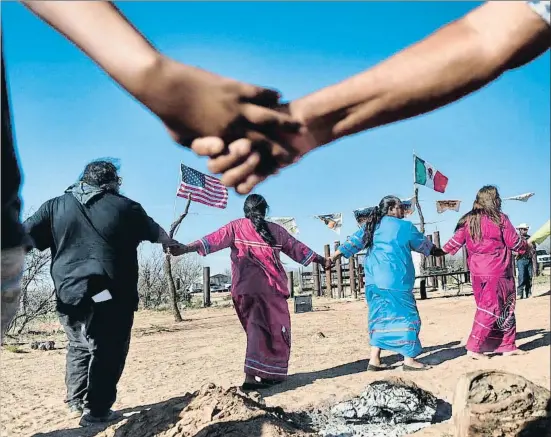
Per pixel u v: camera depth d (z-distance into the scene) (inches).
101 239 164.1
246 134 42.3
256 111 41.3
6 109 58.4
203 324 522.6
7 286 60.2
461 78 40.6
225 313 669.9
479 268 242.8
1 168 58.2
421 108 42.0
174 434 125.8
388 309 229.6
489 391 126.4
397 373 222.8
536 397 124.4
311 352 289.1
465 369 221.9
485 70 40.7
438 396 185.2
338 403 179.0
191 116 41.0
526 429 120.6
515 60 40.4
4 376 268.5
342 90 42.1
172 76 39.5
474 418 122.3
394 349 228.4
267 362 205.5
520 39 39.6
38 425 173.5
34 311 502.6
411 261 232.7
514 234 239.9
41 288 506.6
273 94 41.9
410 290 231.1
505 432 120.7
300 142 43.2
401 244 229.9
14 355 347.6
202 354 315.3
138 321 591.8
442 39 41.6
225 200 484.7
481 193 247.0
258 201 209.9
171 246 181.6
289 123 42.3
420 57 41.4
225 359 293.1
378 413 159.5
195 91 40.3
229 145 42.4
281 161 43.8
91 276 161.9
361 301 692.1
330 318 490.6
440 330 346.6
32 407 199.9
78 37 40.6
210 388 141.9
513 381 128.3
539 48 40.3
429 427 151.4
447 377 211.3
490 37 40.3
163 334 443.2
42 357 338.0
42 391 230.4
